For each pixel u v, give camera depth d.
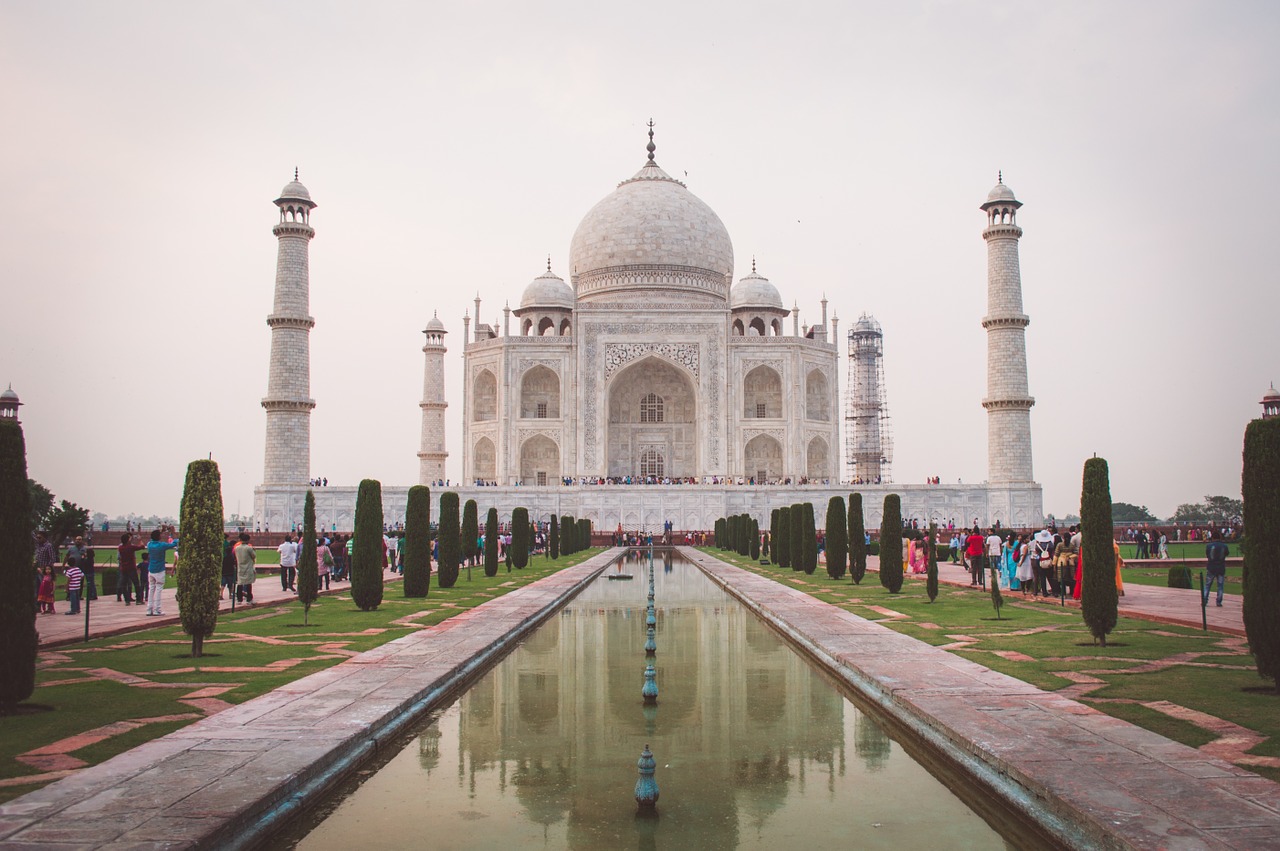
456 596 46.16
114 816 12.98
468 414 125.31
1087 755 15.67
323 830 14.14
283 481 100.31
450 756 18.03
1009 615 36.19
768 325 136.88
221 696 20.91
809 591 47.78
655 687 22.78
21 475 19.98
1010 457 101.50
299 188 102.56
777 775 16.84
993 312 102.12
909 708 19.89
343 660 26.03
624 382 128.25
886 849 13.41
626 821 14.49
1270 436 20.80
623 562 80.62
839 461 125.12
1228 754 15.78
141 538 75.44
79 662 25.73
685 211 136.62
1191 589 47.75
